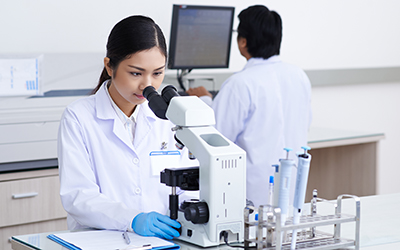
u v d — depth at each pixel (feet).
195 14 9.49
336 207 4.26
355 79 13.17
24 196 7.54
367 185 10.97
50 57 8.80
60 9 9.83
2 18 9.36
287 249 3.83
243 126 7.68
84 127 5.08
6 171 7.37
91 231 4.46
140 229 4.25
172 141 5.46
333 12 12.85
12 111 7.93
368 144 10.88
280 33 7.70
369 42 13.53
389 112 14.19
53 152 8.13
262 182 7.75
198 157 4.11
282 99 7.70
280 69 7.73
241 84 7.49
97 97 5.26
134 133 5.35
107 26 10.28
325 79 12.68
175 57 9.67
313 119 12.94
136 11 10.52
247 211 3.96
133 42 4.58
